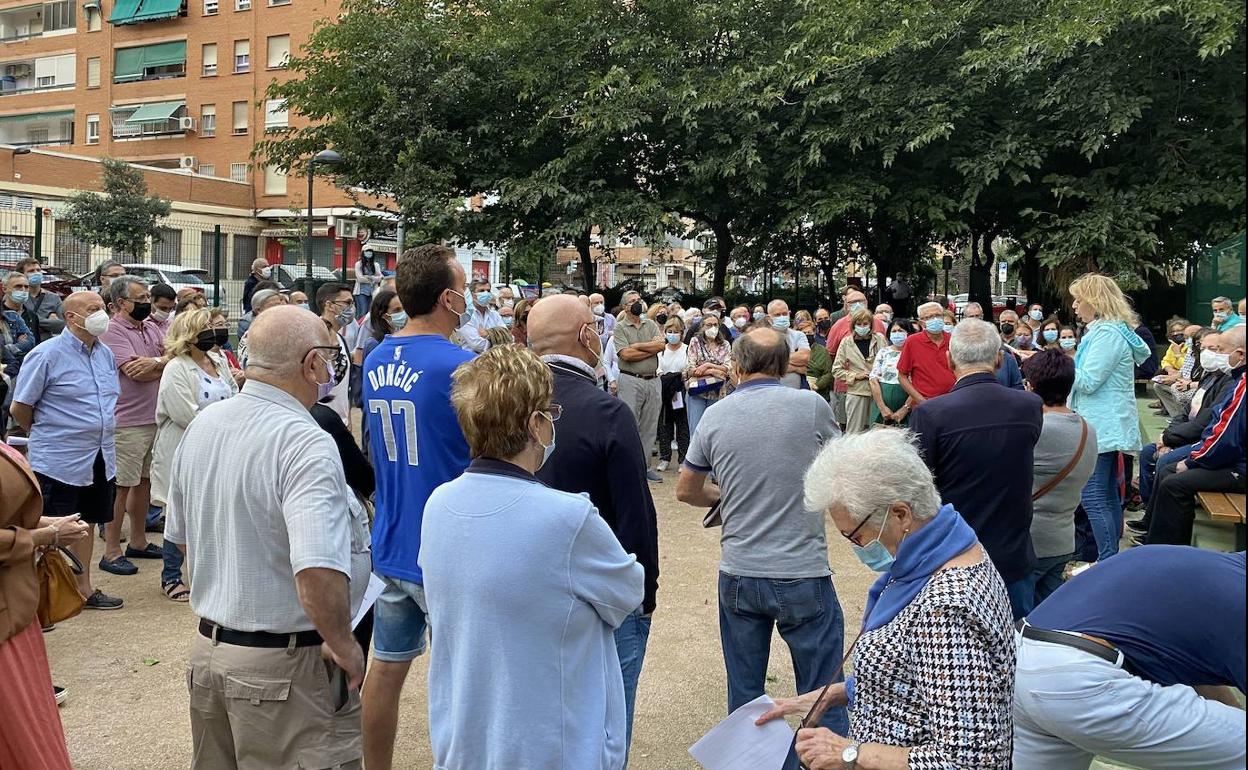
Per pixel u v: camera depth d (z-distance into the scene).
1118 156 15.04
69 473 5.34
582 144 16.59
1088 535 5.96
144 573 6.29
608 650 2.21
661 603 5.84
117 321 6.38
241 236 40.06
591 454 2.89
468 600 2.05
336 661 2.56
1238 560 2.22
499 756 2.00
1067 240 13.75
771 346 3.44
